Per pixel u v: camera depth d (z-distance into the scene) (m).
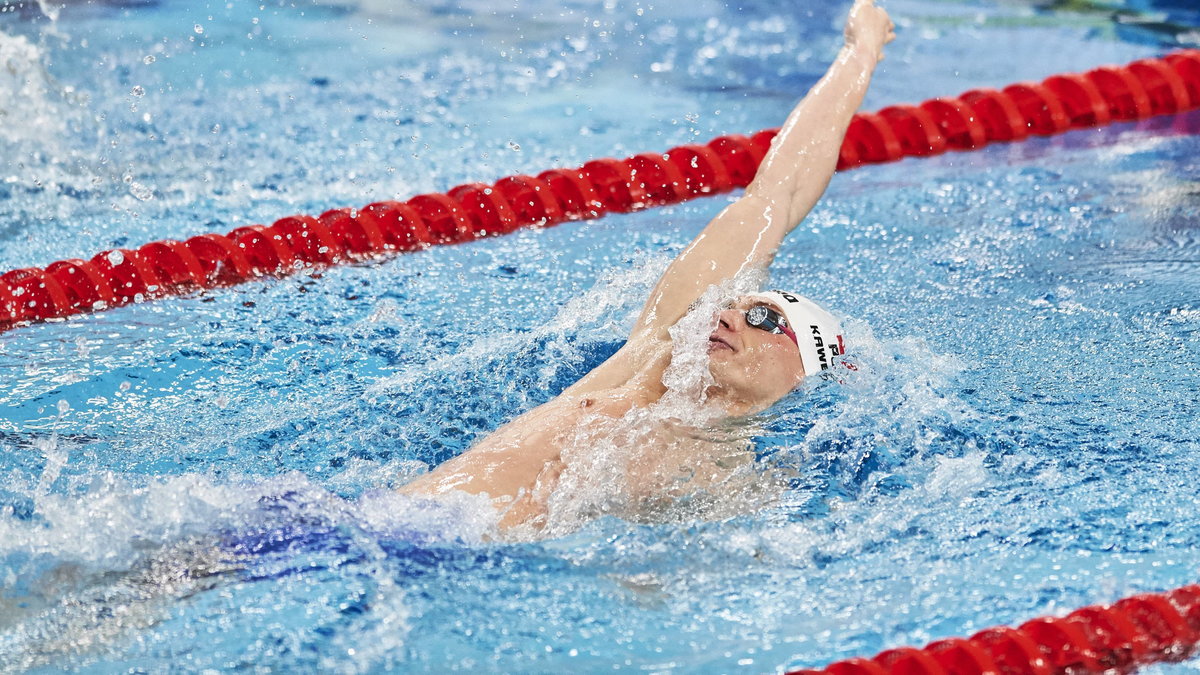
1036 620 7.41
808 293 12.98
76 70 20.08
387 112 19.20
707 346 10.00
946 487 8.91
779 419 9.66
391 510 8.30
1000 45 22.88
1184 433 9.70
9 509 8.32
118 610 7.20
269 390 10.91
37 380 11.04
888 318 12.23
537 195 15.84
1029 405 10.25
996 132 18.28
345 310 12.79
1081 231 14.49
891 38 13.25
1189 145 17.41
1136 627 7.41
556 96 20.23
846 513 8.58
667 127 18.67
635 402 9.86
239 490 8.41
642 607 7.52
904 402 10.07
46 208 15.17
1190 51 19.73
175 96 19.41
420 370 11.27
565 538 8.27
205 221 14.94
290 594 7.36
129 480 9.02
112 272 13.30
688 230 15.16
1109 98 18.89
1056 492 8.85
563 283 13.51
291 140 17.83
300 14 24.36
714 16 25.44
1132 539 8.24
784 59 22.39
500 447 9.13
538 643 7.10
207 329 12.24
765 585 7.79
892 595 7.69
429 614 7.29
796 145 12.01
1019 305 12.49
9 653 6.82
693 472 8.95
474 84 20.75
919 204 15.73
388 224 14.88
